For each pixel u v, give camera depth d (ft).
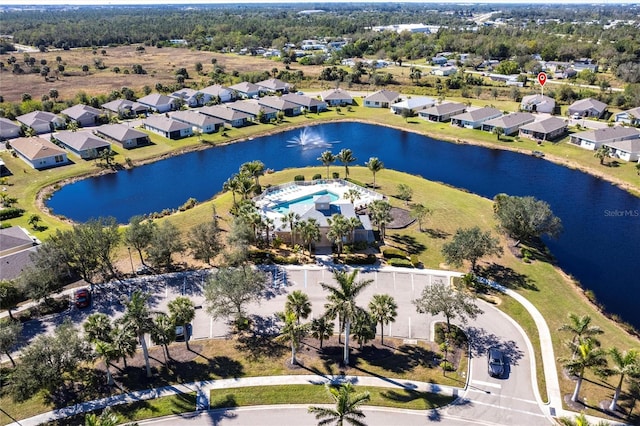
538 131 477.77
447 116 560.61
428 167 425.28
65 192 375.45
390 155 458.09
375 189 362.53
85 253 236.22
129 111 563.89
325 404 167.63
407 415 163.94
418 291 235.40
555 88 653.30
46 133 501.97
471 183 388.37
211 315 205.05
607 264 269.23
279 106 578.66
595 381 179.22
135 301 175.94
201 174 413.39
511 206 272.31
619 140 447.42
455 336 201.16
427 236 291.58
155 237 246.47
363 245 274.57
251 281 201.57
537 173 406.21
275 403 168.25
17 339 200.34
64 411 165.17
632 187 367.45
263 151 469.57
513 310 220.64
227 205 338.13
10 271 240.94
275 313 218.38
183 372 182.70
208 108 558.15
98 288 238.27
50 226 308.60
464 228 300.40
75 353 166.71
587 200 352.08
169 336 177.58
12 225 307.58
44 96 611.06
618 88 655.76
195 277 247.50
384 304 187.01
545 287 240.32
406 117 573.74
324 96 636.89
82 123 524.93
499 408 167.02
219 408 166.20
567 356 191.21
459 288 214.90
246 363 187.62
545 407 167.53
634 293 242.58
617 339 203.10
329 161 373.81
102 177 404.57
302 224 257.34
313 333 185.98
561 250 284.00
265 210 316.60
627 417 162.71
